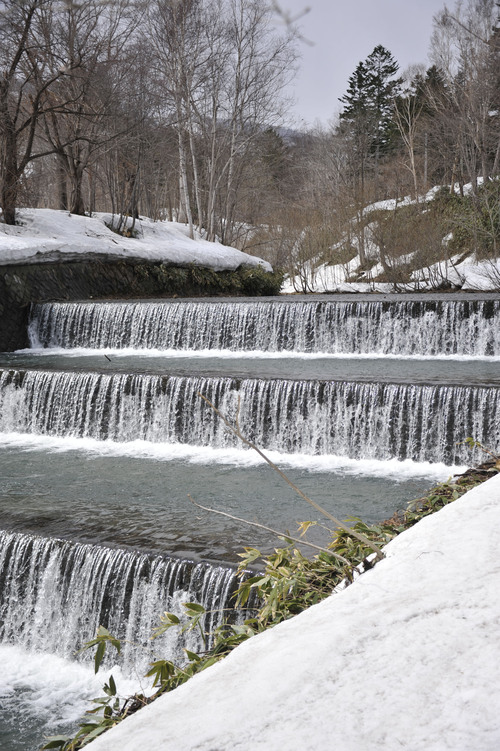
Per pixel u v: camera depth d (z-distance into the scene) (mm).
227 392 11797
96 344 18734
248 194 42375
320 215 43125
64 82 26312
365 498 8812
